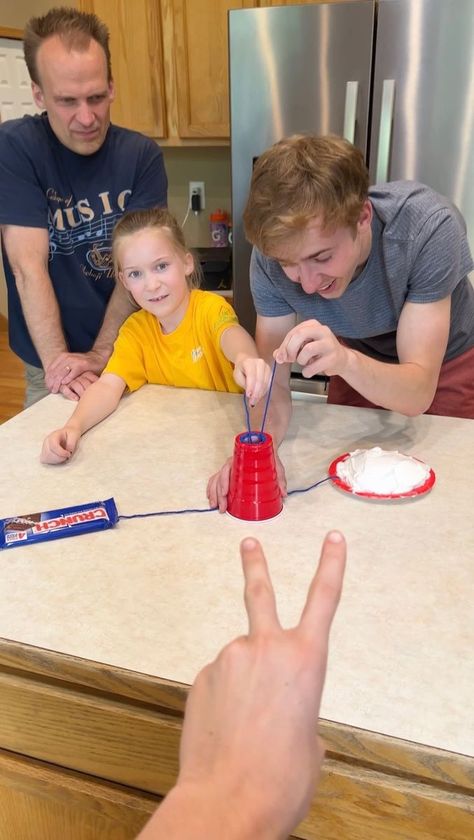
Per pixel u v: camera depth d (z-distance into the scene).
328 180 0.90
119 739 0.76
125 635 0.73
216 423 1.25
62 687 0.77
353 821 0.69
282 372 1.27
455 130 2.16
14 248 1.65
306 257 0.97
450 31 2.04
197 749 0.39
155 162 1.80
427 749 0.59
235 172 2.44
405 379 1.04
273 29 2.20
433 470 1.06
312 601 0.42
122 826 0.81
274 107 2.31
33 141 1.64
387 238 1.09
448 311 1.12
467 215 2.24
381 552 0.86
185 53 2.70
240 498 0.93
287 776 0.37
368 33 2.12
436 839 0.66
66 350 1.67
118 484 1.05
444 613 0.75
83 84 1.51
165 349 1.46
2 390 3.62
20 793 0.85
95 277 1.82
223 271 3.01
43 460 1.12
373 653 0.69
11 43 3.62
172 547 0.88
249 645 0.41
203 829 0.35
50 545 0.90
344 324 1.27
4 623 0.76
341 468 1.04
